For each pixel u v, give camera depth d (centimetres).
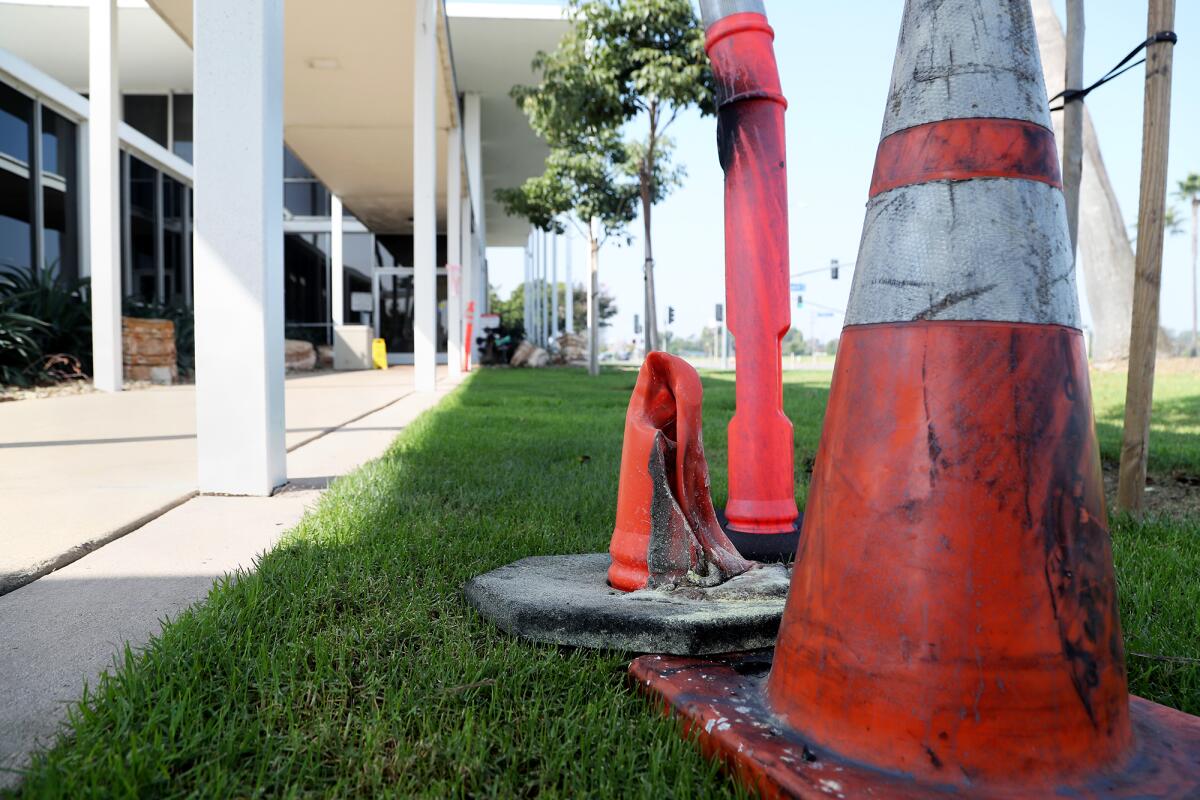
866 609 139
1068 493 134
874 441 142
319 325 3169
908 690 133
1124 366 1972
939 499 134
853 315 152
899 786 129
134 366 1421
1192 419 896
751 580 227
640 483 236
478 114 2847
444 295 3428
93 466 506
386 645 208
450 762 152
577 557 282
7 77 1472
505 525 339
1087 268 2028
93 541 309
